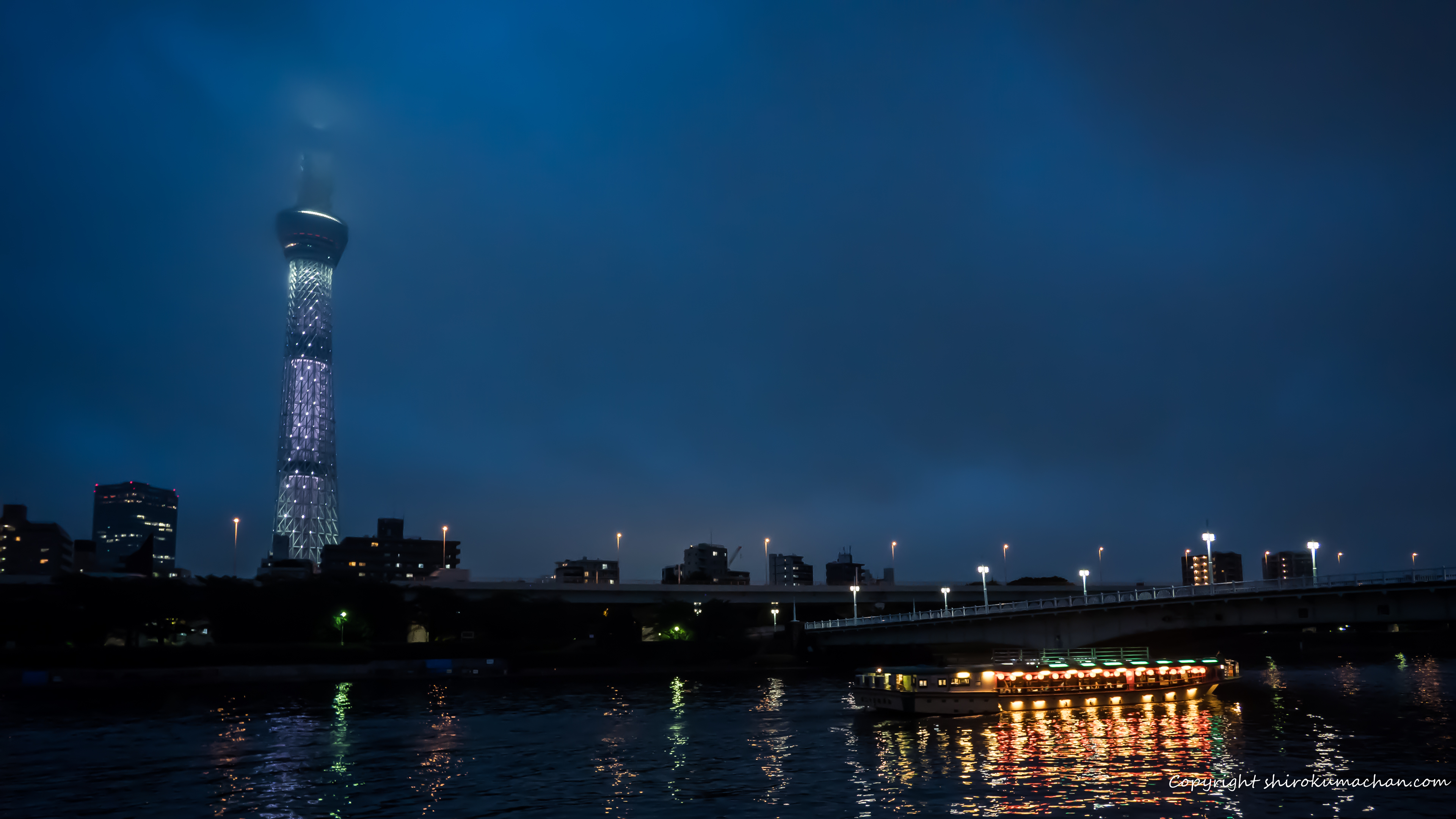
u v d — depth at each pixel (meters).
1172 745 74.69
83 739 85.94
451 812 56.62
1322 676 138.00
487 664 168.25
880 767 67.69
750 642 187.38
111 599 161.12
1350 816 52.84
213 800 60.59
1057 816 53.47
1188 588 114.44
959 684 94.25
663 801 58.16
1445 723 85.12
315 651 163.75
